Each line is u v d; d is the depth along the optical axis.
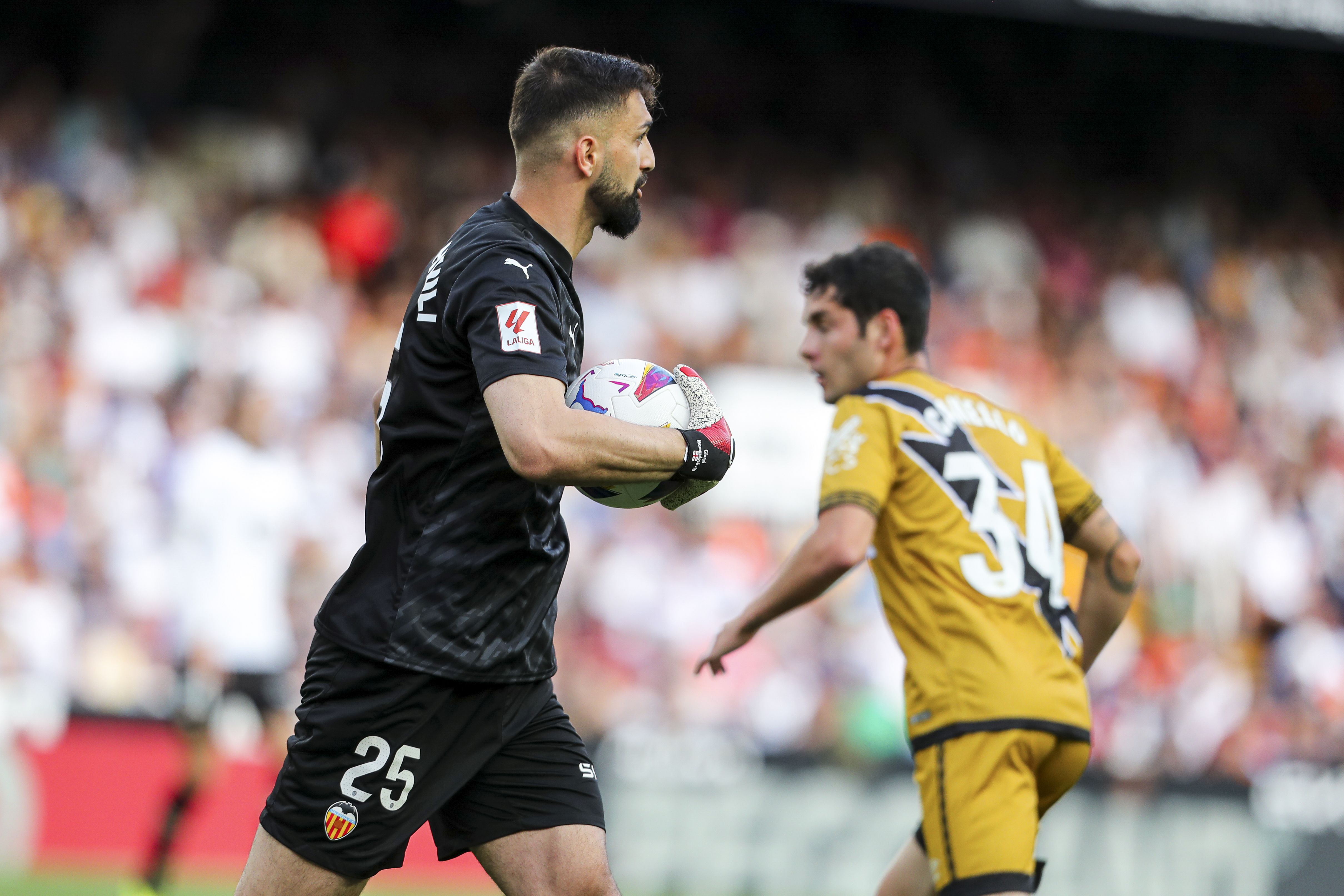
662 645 36.50
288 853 10.11
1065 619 12.52
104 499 33.56
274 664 31.38
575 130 10.34
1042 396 46.91
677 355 43.22
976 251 50.53
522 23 49.06
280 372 37.53
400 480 10.06
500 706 10.45
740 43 51.41
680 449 9.74
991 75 53.94
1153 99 55.28
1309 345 52.84
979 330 47.75
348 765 10.03
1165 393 48.84
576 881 10.52
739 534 40.31
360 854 10.09
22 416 33.88
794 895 28.48
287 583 32.38
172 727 27.19
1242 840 30.30
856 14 51.88
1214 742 40.00
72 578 32.12
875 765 29.45
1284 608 45.19
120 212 39.06
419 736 10.09
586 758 11.06
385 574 10.07
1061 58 54.03
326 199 43.09
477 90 48.12
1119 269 51.88
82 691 30.25
